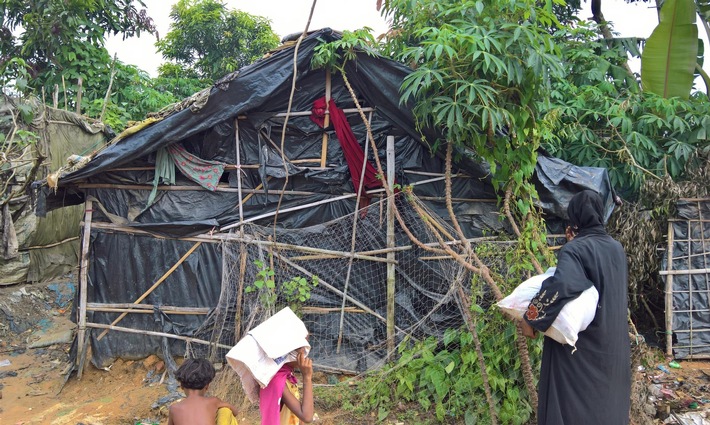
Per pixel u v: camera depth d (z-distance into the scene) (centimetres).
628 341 287
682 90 730
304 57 528
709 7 777
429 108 477
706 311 598
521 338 411
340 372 543
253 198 566
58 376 589
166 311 561
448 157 495
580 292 265
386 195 550
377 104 544
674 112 660
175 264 562
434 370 475
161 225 552
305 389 275
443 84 465
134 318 567
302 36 509
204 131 554
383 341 544
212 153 562
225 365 532
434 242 545
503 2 465
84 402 522
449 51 430
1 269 811
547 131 565
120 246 566
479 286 484
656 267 627
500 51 445
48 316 786
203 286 561
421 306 545
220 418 281
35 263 862
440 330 538
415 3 509
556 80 727
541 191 551
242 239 546
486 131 492
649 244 620
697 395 502
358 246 549
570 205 304
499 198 522
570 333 264
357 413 473
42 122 838
